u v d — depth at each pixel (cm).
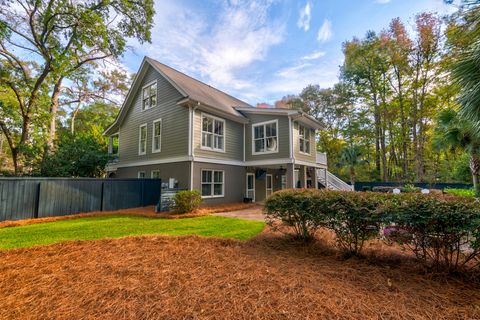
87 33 1148
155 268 312
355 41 2058
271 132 1235
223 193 1173
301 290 244
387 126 2133
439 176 1694
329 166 2622
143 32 1306
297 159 1209
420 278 277
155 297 235
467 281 266
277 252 382
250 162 1286
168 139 1142
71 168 1209
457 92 319
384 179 2155
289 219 445
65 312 213
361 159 2055
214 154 1139
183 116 1078
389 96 2125
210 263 329
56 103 1524
